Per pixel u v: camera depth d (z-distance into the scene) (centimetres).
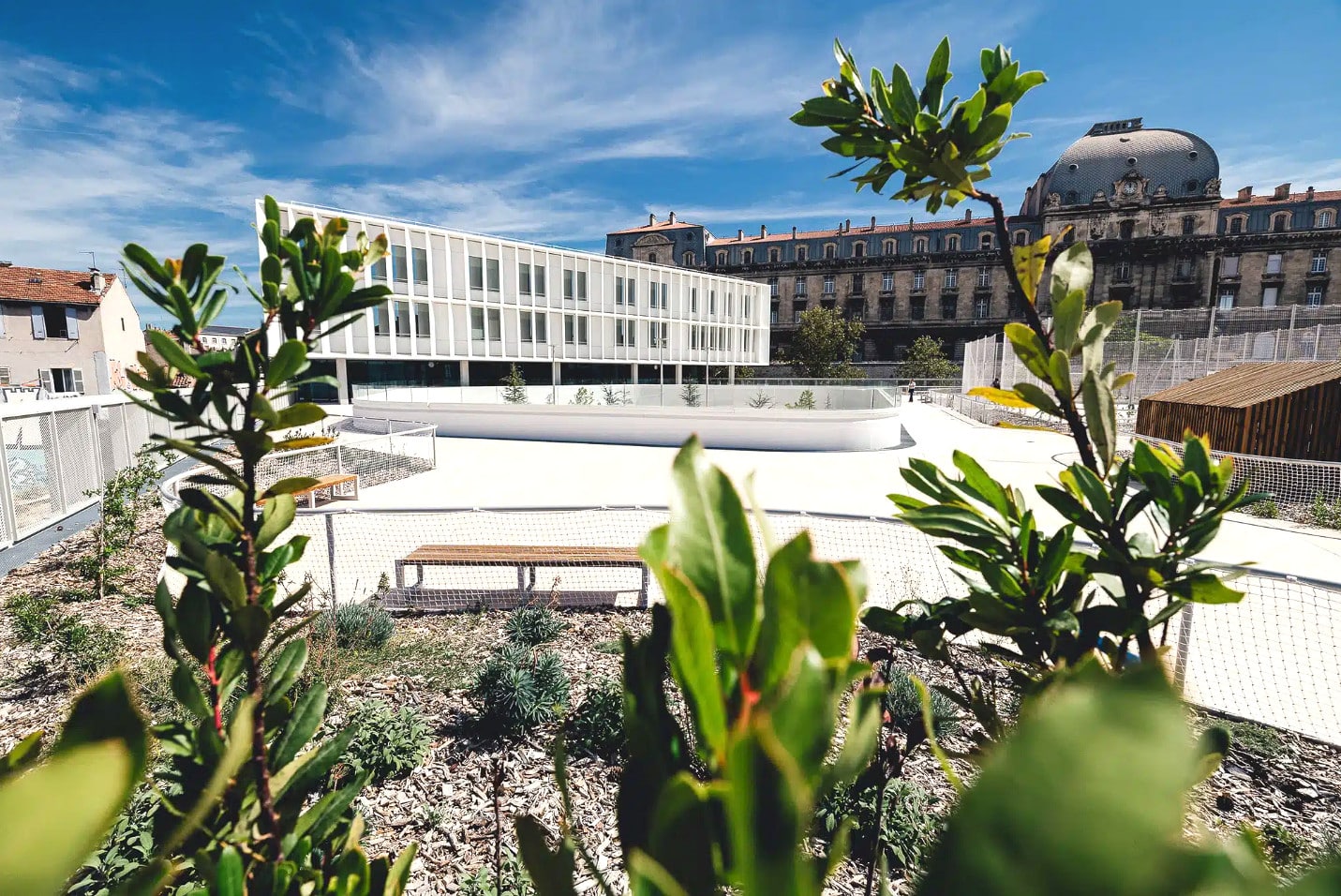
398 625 582
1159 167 6669
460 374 3747
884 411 1941
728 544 44
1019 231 7012
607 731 389
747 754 28
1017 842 17
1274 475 1159
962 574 109
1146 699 17
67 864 26
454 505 1112
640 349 4691
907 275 7156
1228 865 17
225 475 84
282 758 91
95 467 1188
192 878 97
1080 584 104
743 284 5703
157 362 81
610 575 708
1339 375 1183
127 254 77
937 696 391
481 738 400
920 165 108
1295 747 389
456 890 289
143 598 665
